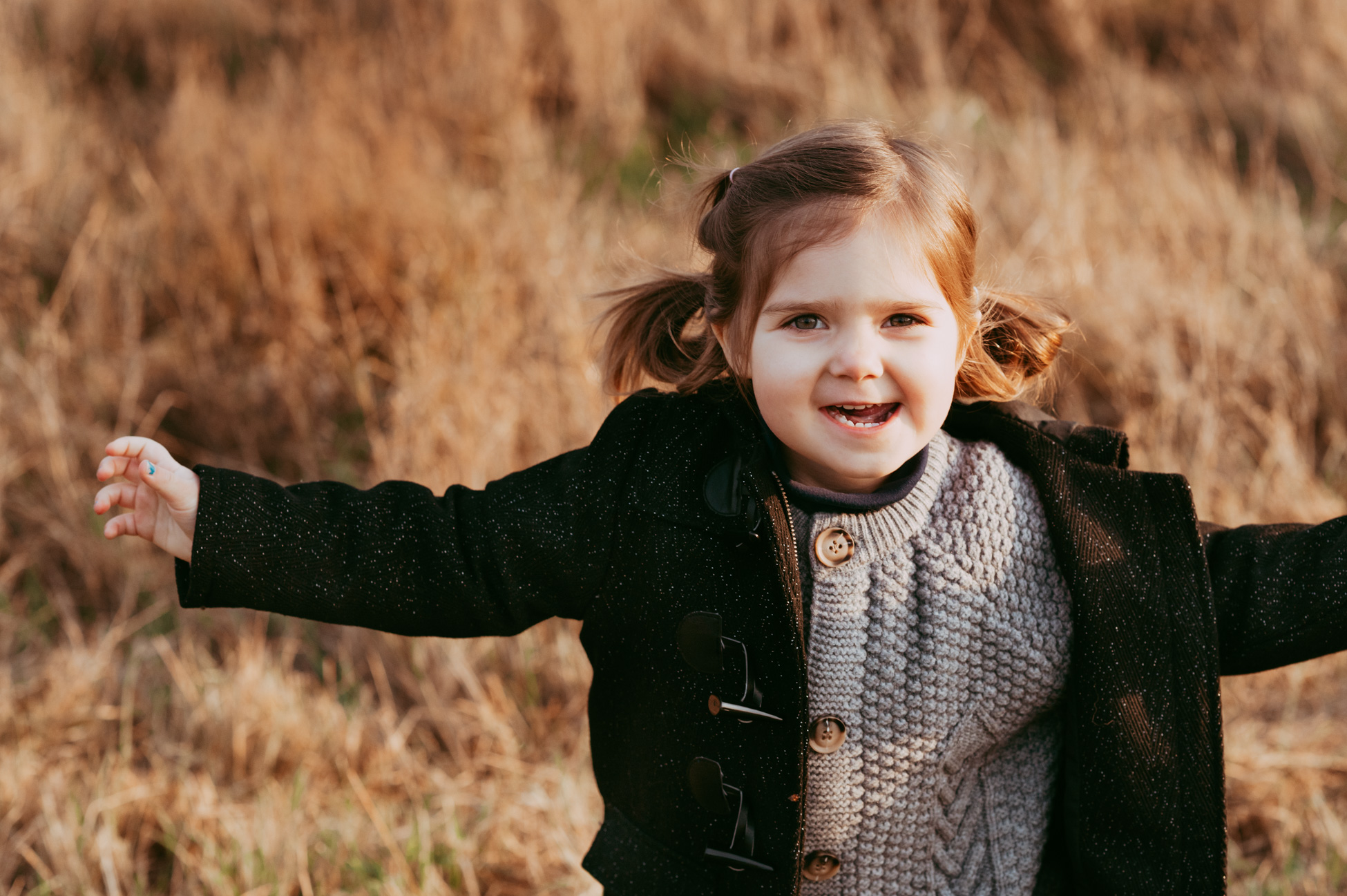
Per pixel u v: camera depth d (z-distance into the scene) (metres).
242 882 2.13
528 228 3.71
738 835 1.29
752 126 4.85
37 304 3.79
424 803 2.41
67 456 3.24
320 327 3.48
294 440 3.38
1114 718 1.24
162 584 3.02
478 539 1.32
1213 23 5.65
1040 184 4.09
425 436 3.02
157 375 3.46
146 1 5.13
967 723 1.30
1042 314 1.47
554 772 2.47
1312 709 2.64
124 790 2.36
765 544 1.26
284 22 5.11
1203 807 1.25
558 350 3.24
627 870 1.38
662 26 5.22
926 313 1.21
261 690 2.56
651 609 1.31
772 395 1.22
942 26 5.54
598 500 1.32
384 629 1.33
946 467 1.33
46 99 4.48
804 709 1.23
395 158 3.89
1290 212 4.15
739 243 1.26
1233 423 3.31
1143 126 4.88
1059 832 1.38
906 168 1.24
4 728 2.53
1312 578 1.29
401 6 5.03
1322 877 2.18
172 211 3.86
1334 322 3.65
